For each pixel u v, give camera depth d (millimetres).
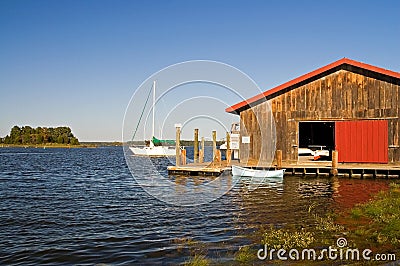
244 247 7523
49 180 22969
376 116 20484
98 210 12359
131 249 7887
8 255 7738
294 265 6469
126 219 10812
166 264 6906
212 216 10773
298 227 9102
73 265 7109
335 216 10039
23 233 9430
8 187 19344
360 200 12719
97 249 7973
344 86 21078
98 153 74438
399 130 20016
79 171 29953
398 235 7840
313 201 12797
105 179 23344
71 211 12266
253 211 11320
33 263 7285
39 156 58500
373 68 20219
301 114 21609
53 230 9711
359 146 20797
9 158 51562
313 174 19938
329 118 21250
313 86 21516
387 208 10398
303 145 29391
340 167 19375
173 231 9250
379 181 17891
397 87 20141
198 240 8336
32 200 14758
